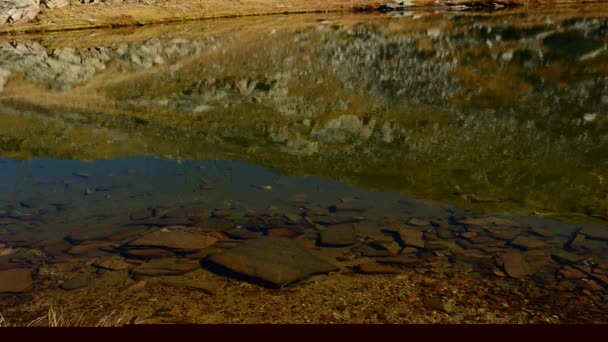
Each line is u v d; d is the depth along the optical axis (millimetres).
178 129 12992
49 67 22797
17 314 5184
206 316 4949
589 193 8141
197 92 16766
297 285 5469
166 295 5395
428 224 7055
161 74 20172
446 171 9359
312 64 20234
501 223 7059
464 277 5535
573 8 44406
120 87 18375
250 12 47906
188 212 7688
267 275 5660
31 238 6953
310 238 6660
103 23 42062
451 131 11609
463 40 24750
